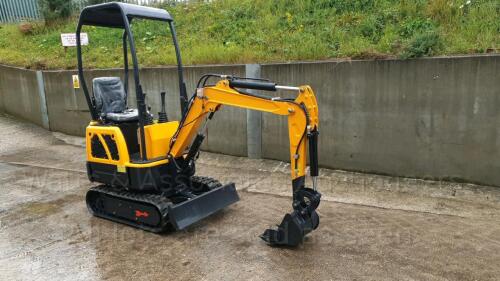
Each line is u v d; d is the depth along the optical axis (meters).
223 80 4.22
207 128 7.76
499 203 5.03
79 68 4.93
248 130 7.19
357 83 6.09
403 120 5.86
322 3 8.59
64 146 9.08
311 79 6.46
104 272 3.66
